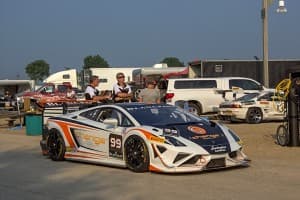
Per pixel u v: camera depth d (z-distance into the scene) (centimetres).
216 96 2638
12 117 2502
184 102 2169
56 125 1207
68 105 1798
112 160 1069
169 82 2634
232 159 980
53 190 870
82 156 1142
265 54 2923
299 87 1328
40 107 2202
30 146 1559
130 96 1479
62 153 1195
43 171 1072
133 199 779
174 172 956
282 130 1381
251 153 1256
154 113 1062
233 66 3447
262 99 2244
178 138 957
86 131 1128
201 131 985
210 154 944
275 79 3469
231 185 862
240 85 2639
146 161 984
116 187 874
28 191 866
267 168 1026
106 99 1538
